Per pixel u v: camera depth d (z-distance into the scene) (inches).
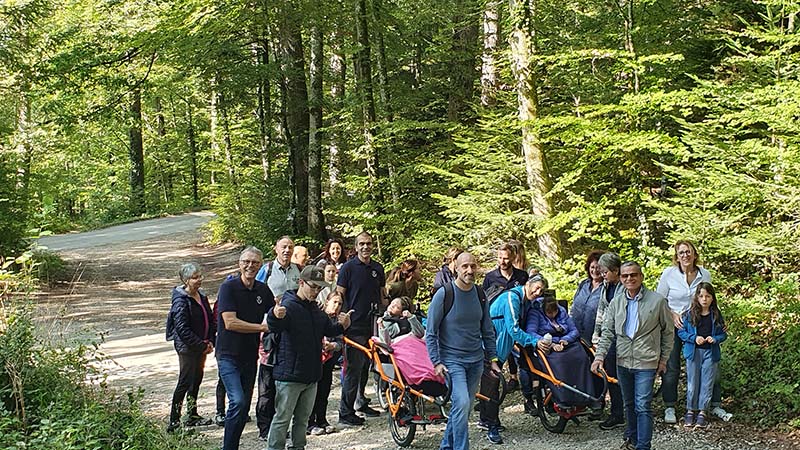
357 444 272.4
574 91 463.8
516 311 272.2
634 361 238.1
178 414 279.6
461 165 540.1
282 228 738.8
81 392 265.6
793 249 331.9
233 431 236.5
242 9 619.2
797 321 313.7
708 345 264.7
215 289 699.4
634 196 408.5
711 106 363.6
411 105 625.3
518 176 463.8
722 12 443.5
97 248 1015.0
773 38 353.4
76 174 1673.2
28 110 890.1
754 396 280.7
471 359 237.1
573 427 281.1
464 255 237.9
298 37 688.4
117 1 719.1
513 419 293.9
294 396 232.4
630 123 400.2
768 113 320.8
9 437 212.1
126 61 668.1
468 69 649.6
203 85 723.4
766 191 323.9
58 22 779.4
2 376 257.6
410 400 264.1
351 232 607.8
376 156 563.5
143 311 584.7
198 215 1493.6
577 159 439.8
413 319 280.1
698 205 363.9
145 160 1801.2
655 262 365.1
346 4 610.5
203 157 1669.5
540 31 479.8
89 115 695.7
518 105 475.5
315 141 663.8
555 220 392.5
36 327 327.3
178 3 646.5
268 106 751.7
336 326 240.4
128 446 228.7
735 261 390.9
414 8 666.8
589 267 291.7
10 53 677.3
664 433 263.7
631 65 378.3
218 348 244.1
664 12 435.2
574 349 268.7
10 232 648.4
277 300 250.2
